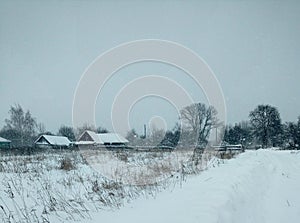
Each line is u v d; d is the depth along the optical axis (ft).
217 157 57.26
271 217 21.61
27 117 188.44
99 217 19.66
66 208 21.56
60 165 46.42
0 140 176.76
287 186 33.09
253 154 76.59
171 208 19.16
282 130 222.89
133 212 19.84
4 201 23.85
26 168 40.65
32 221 18.79
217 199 20.17
